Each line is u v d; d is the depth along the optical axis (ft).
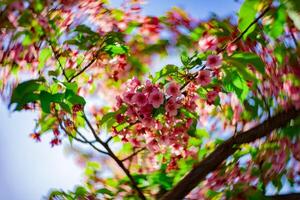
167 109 5.37
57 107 5.61
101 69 5.99
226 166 5.66
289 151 5.32
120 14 5.73
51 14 5.41
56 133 5.75
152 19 5.67
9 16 5.14
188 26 5.45
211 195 5.50
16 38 5.29
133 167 6.33
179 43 5.52
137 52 5.82
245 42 5.12
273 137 5.43
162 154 6.06
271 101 5.34
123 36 5.73
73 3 5.49
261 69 4.71
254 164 5.53
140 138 5.83
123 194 5.84
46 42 5.45
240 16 4.73
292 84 5.14
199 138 6.05
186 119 5.55
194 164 6.00
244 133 5.26
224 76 5.18
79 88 6.05
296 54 5.03
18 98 4.90
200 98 5.73
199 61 5.24
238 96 5.05
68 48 5.66
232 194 5.28
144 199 5.59
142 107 5.38
